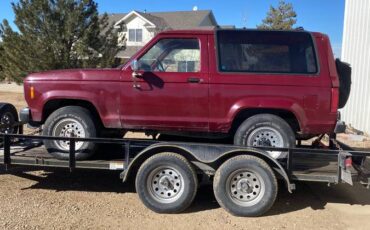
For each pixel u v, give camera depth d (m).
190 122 6.30
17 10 18.91
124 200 6.46
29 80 6.49
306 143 8.77
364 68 12.91
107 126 6.43
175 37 6.35
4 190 6.76
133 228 5.46
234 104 6.20
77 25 18.81
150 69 6.38
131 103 6.34
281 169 5.86
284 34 6.29
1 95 24.89
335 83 6.15
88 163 6.29
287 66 6.24
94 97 6.37
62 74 6.43
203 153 5.92
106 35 19.84
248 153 5.94
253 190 5.91
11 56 19.12
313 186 7.43
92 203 6.29
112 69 6.42
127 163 6.21
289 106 6.12
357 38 13.61
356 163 6.30
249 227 5.58
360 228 5.64
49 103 6.63
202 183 6.22
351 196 6.96
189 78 6.23
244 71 6.23
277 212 6.14
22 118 6.55
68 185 7.11
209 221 5.75
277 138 6.21
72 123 6.50
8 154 6.42
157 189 6.00
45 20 18.72
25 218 5.64
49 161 6.38
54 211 5.93
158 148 5.99
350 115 13.91
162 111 6.32
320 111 6.16
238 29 6.35
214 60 6.27
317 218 5.96
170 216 5.89
